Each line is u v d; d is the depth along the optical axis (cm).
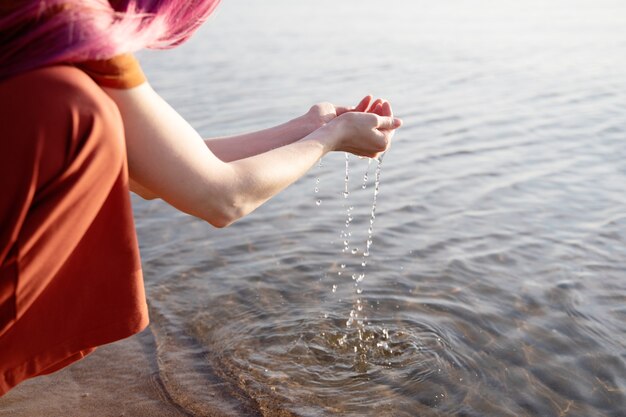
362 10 1523
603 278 385
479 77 877
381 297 373
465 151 603
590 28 1201
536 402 285
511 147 610
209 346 331
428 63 963
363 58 1005
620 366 307
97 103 112
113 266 128
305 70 938
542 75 880
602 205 483
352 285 385
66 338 129
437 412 281
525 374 304
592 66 920
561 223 456
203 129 679
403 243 432
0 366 126
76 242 120
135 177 129
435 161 579
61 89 110
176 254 423
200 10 133
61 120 110
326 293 379
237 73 928
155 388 296
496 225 455
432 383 301
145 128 123
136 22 119
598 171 548
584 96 774
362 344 333
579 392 291
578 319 346
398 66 948
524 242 430
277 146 174
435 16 1405
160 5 123
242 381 304
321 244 433
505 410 280
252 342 335
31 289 118
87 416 276
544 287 377
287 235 446
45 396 289
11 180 109
